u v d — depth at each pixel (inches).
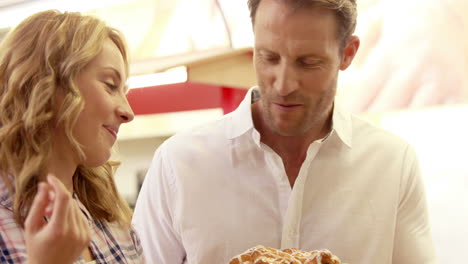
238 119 56.1
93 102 39.2
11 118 38.3
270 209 55.0
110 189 48.4
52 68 38.1
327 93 48.8
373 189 56.1
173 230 58.1
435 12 80.6
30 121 36.9
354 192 55.7
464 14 78.0
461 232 87.4
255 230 54.9
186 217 55.9
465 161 87.8
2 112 38.4
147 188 59.5
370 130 58.7
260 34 47.0
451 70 78.7
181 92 83.2
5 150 37.4
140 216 59.7
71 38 39.1
